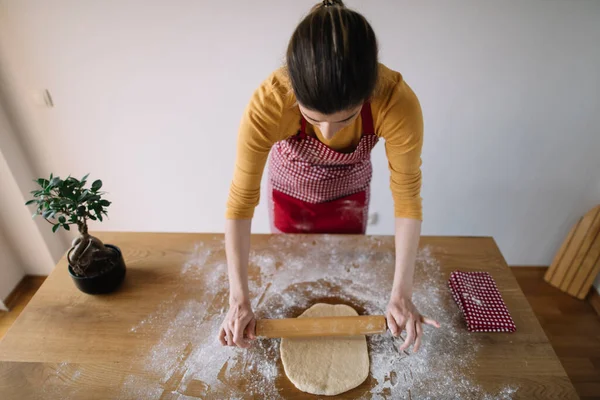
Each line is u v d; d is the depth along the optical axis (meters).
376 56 0.69
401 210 1.03
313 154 1.12
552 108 1.64
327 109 0.70
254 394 0.88
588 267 1.87
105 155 1.88
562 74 1.55
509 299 1.10
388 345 0.99
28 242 1.95
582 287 1.92
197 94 1.68
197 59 1.58
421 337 1.00
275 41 1.52
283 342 0.99
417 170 0.98
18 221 1.87
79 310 1.07
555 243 2.09
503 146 1.76
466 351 0.96
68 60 1.58
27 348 0.97
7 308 1.95
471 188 1.92
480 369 0.92
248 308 0.96
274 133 0.93
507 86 1.59
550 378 0.90
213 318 1.04
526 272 2.14
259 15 1.46
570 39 1.47
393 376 0.92
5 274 1.94
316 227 1.45
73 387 0.89
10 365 0.94
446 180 1.90
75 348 0.97
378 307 1.08
